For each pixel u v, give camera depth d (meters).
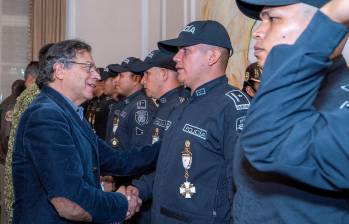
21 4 6.11
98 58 5.93
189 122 1.67
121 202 1.62
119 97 4.04
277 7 0.82
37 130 1.47
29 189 1.53
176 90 2.57
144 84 2.81
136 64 3.17
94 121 4.53
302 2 0.80
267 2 0.82
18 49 6.11
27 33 6.10
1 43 6.06
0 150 3.55
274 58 0.73
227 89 1.68
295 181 0.84
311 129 0.71
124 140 3.09
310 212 0.83
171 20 5.09
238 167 1.00
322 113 0.72
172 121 1.77
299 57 0.70
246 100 1.62
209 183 1.59
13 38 6.09
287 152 0.70
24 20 6.11
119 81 3.55
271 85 0.71
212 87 1.70
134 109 3.03
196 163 1.61
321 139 0.69
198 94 1.70
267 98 0.72
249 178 0.95
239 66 3.06
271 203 0.88
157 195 1.72
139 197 1.99
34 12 5.93
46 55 1.67
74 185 1.45
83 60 1.67
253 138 0.73
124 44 5.97
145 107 2.98
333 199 0.82
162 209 1.68
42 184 1.51
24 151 1.53
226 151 1.55
